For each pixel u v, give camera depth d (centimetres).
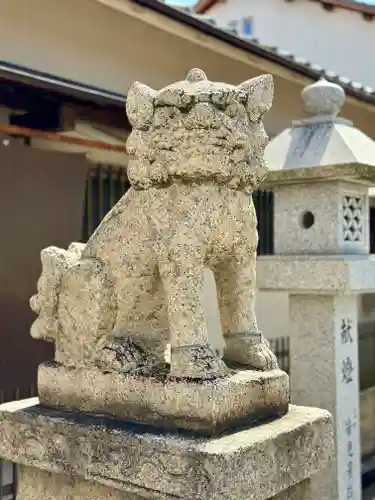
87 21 584
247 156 237
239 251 251
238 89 238
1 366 449
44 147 544
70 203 481
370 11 1081
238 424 231
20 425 256
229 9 1247
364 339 796
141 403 235
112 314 256
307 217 414
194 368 227
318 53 1145
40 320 273
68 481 250
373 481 624
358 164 367
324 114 412
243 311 259
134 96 243
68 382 259
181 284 235
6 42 522
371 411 699
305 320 421
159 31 651
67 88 467
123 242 253
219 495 202
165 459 212
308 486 256
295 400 424
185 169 231
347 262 381
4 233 445
